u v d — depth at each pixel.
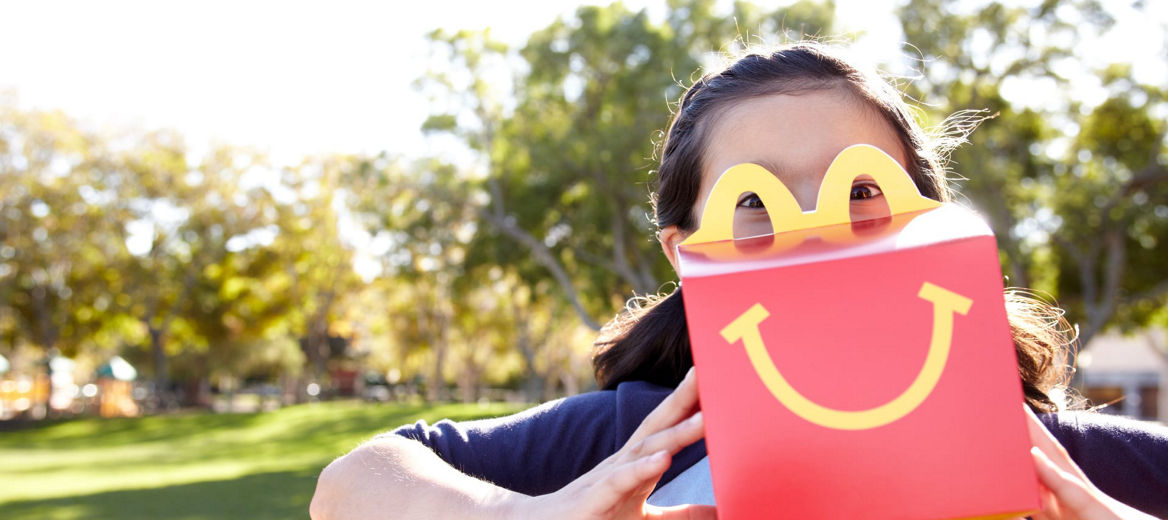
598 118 20.09
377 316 42.12
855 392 0.81
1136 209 18.98
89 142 30.58
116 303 33.88
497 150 21.25
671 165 1.35
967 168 17.53
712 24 18.86
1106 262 20.72
